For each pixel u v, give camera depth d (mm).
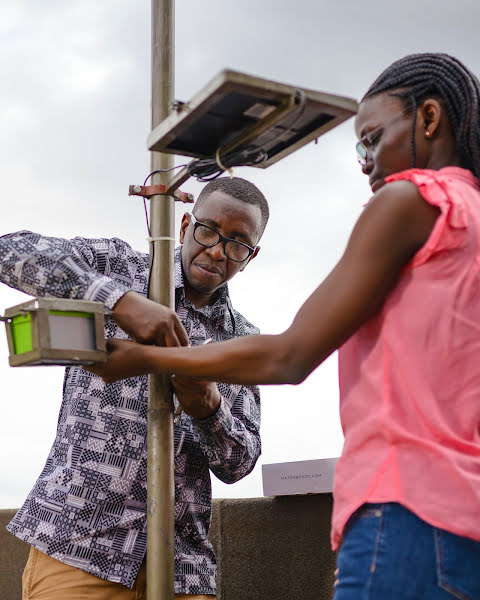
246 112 1456
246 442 2250
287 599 2607
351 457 1263
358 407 1277
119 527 2074
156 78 1884
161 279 1829
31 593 2066
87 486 2086
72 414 2156
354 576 1191
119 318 1722
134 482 2113
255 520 2730
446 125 1384
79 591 2029
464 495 1155
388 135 1405
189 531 2229
